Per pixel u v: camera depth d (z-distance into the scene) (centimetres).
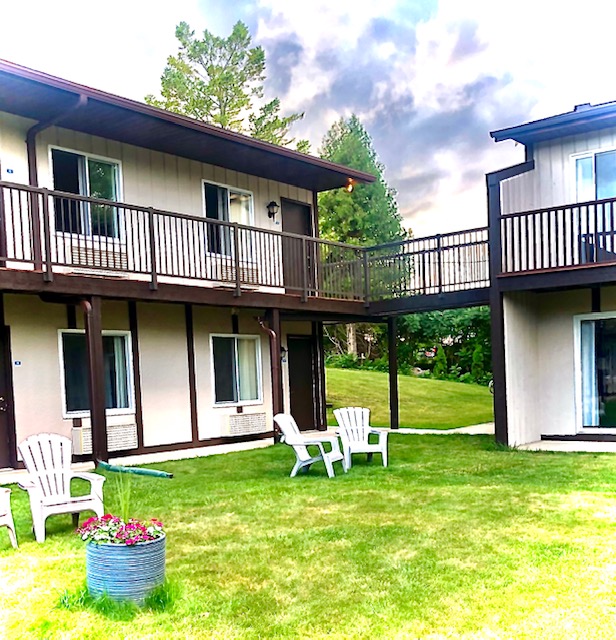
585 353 1004
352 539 462
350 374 2184
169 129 906
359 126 2673
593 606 332
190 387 1048
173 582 372
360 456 878
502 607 334
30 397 840
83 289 782
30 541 468
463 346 2244
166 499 604
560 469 727
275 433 1060
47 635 310
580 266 865
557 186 1020
